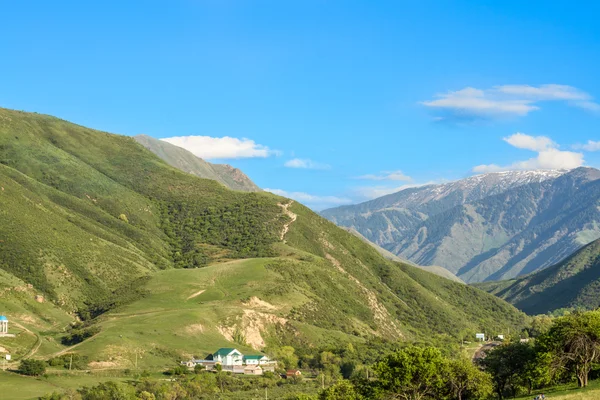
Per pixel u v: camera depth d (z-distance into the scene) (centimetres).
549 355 12462
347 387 13300
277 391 18588
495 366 13712
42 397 15300
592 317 12575
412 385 11900
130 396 15988
